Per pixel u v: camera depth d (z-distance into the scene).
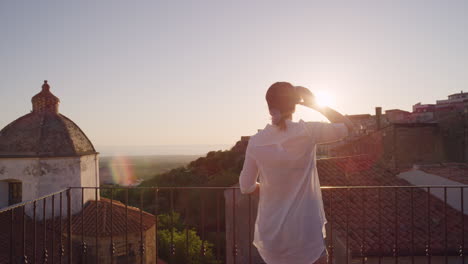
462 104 30.62
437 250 7.70
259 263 10.91
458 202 10.70
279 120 1.83
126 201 3.92
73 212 17.52
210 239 29.92
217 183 44.91
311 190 1.87
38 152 17.31
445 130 17.72
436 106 33.47
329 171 12.89
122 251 15.74
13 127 18.16
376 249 7.53
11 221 3.00
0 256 11.53
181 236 24.12
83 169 18.75
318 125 1.83
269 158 1.83
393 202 10.41
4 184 17.34
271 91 1.85
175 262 21.98
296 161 1.82
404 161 17.38
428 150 17.52
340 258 8.08
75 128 19.98
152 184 53.22
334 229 8.53
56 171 17.39
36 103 19.17
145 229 16.83
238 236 11.55
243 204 11.50
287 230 1.82
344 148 22.12
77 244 15.32
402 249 7.65
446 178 11.30
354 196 10.54
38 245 13.35
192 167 62.53
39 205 16.75
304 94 1.92
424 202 10.61
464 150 17.34
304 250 1.81
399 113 29.31
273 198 1.87
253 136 1.94
